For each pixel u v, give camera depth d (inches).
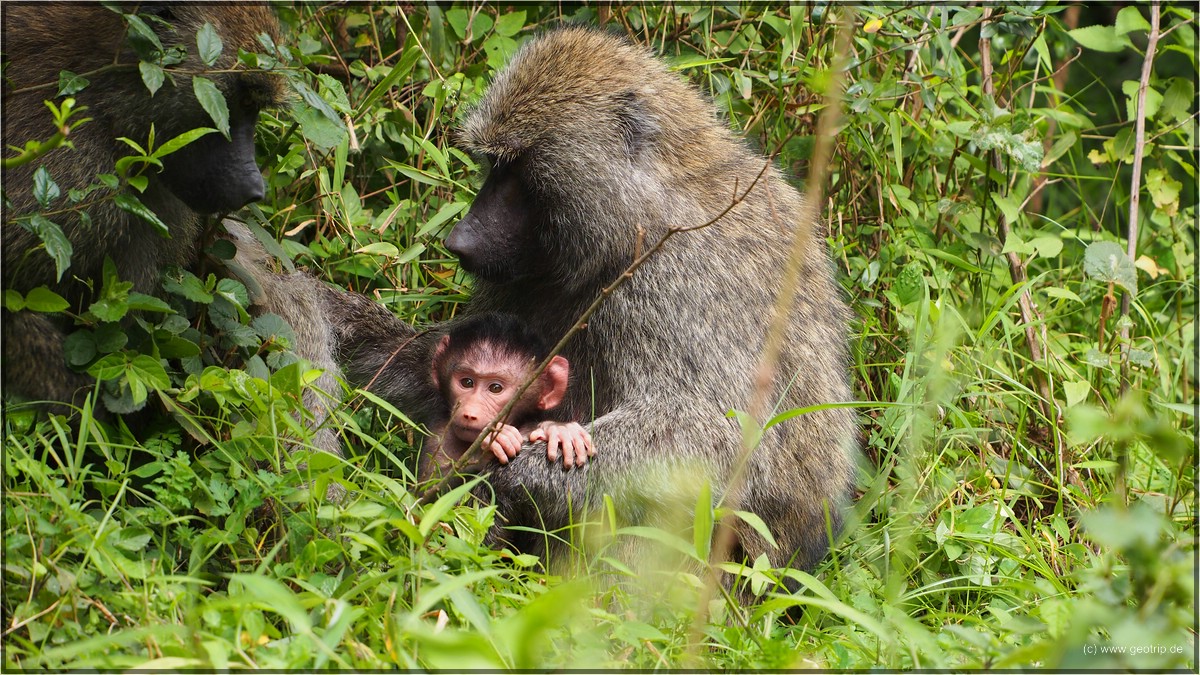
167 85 263.1
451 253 331.9
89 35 264.5
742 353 323.0
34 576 216.5
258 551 254.2
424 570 232.4
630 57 343.3
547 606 182.4
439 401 352.2
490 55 401.1
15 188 253.8
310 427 295.0
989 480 362.0
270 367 299.4
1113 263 405.4
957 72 424.2
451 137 395.5
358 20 411.5
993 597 313.1
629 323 321.7
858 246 427.5
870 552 332.2
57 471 238.4
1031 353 406.9
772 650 227.8
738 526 319.0
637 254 323.0
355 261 386.9
